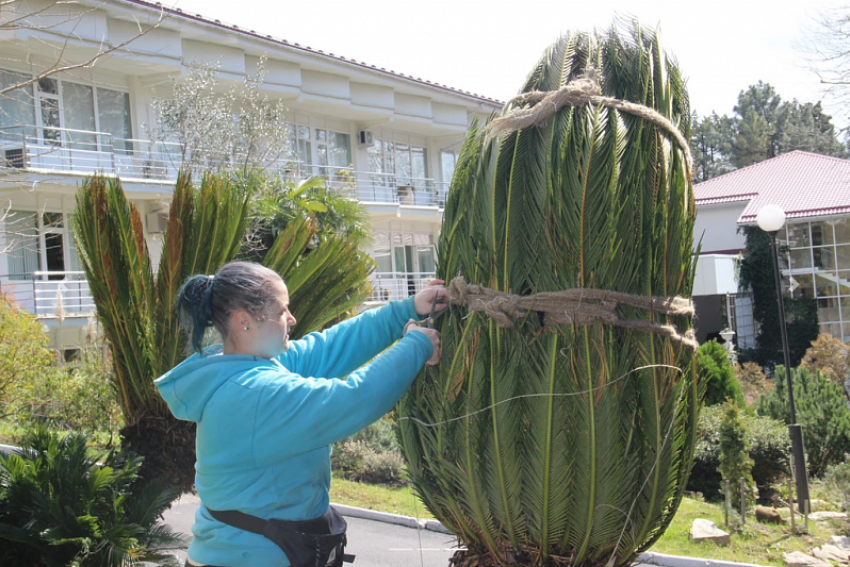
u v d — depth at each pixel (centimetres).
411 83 2169
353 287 597
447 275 197
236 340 197
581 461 173
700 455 949
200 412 191
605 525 176
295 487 190
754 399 1484
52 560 437
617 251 173
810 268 2616
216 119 1497
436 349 190
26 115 1387
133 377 491
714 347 1190
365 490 912
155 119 1595
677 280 184
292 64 1844
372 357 224
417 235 2427
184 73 1556
